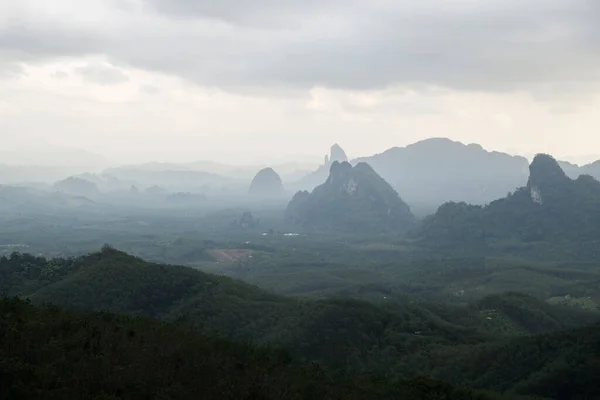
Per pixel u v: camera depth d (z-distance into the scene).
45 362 29.52
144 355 31.89
